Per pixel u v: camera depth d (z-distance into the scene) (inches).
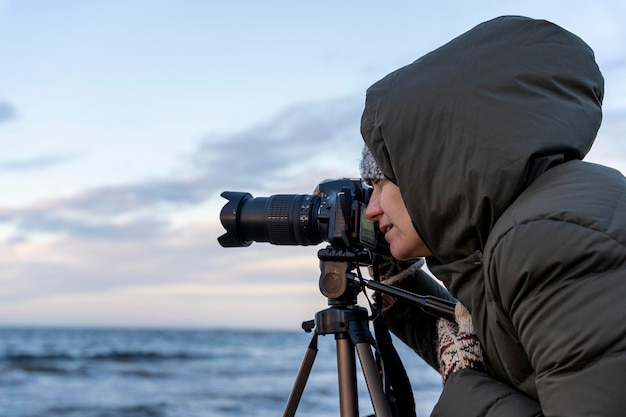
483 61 46.5
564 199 40.3
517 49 46.8
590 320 36.8
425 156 46.0
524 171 42.8
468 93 45.4
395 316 67.8
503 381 49.9
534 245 39.4
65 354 1138.0
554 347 37.8
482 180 43.4
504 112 44.4
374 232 66.1
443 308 55.9
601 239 38.0
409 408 60.7
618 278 37.2
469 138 44.5
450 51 48.3
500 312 42.6
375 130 49.0
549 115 44.6
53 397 593.6
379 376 61.4
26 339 2044.8
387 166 49.4
